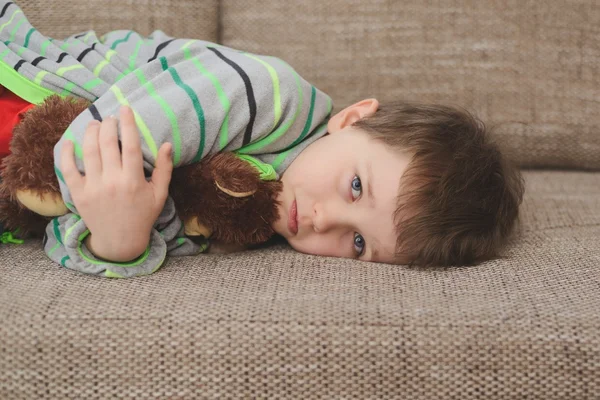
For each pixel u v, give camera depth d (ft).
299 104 3.30
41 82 3.18
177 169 3.12
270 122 3.17
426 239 3.16
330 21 4.51
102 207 2.72
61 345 2.37
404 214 3.18
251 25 4.56
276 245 3.52
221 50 3.41
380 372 2.39
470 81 4.53
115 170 2.73
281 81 3.23
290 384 2.39
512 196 3.51
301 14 4.52
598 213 3.88
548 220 3.80
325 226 3.24
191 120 2.94
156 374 2.39
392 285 2.73
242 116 3.10
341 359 2.39
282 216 3.31
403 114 3.53
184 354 2.38
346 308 2.48
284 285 2.68
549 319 2.47
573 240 3.40
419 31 4.50
